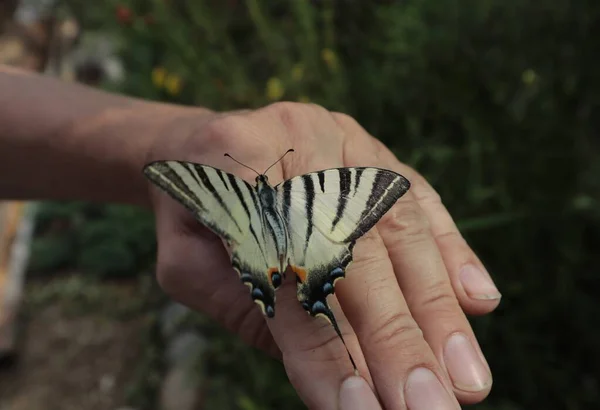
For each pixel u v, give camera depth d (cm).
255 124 21
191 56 40
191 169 17
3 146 24
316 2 41
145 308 43
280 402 31
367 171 18
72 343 42
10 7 67
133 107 24
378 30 40
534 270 30
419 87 36
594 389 29
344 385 16
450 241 21
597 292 31
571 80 34
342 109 36
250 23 46
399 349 17
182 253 20
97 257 45
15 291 44
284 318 17
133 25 41
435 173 32
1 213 48
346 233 17
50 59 63
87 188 25
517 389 29
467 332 18
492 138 33
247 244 17
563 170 32
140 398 37
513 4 36
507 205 30
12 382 40
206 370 36
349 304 17
